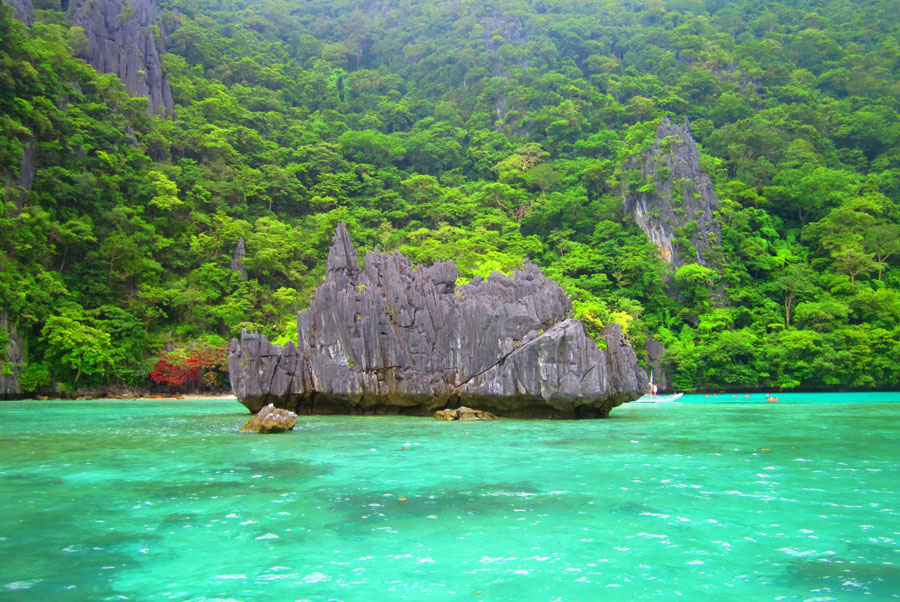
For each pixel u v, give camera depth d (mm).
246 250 80375
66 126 71688
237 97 119688
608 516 10461
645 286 76000
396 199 100375
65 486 13195
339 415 32469
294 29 172500
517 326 30109
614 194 95500
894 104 114438
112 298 66562
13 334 54781
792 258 81688
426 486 13023
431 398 31281
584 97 131375
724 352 64125
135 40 100812
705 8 170875
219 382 63844
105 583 7445
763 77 126438
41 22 87938
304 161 108000
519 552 8578
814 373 63656
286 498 11953
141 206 75625
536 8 180125
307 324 32844
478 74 145625
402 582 7430
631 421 28750
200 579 7574
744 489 12586
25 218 58375
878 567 7906
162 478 14070
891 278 76875
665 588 7195
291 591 7152
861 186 92625
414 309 32312
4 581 7508
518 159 110562
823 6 156125
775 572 7742
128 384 60281
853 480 13531
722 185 90625
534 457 17047
